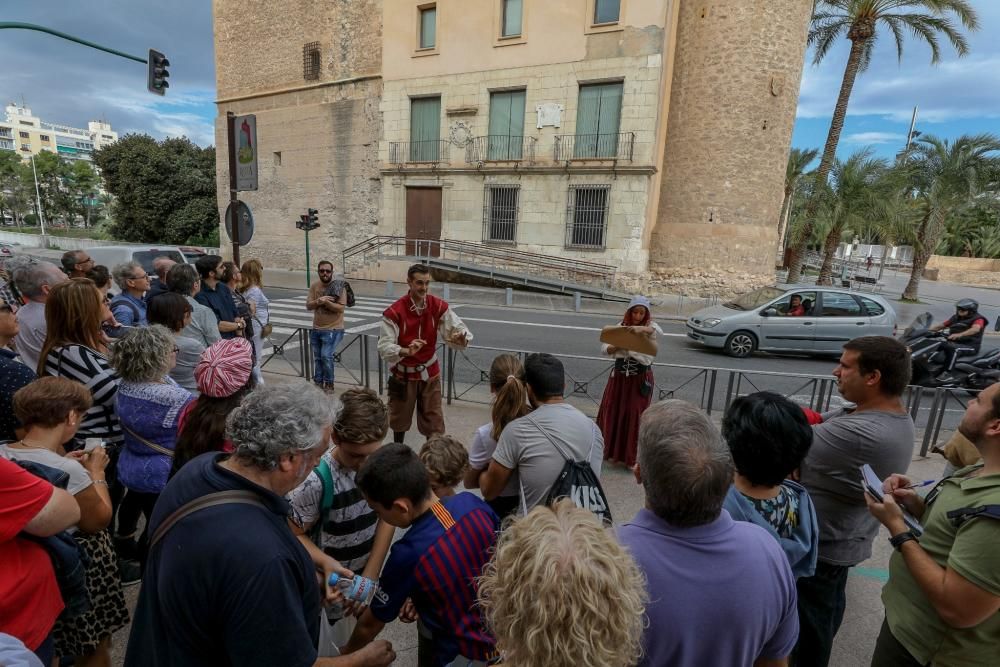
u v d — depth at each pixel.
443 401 6.27
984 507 1.41
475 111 19.25
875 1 16.27
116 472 2.89
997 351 7.56
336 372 7.62
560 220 18.42
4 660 1.28
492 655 1.72
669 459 1.29
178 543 1.24
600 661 0.97
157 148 36.19
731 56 16.41
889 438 2.00
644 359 4.34
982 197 23.09
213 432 1.97
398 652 2.53
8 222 74.94
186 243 37.19
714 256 17.52
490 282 19.45
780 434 1.61
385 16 20.39
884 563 3.38
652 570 1.28
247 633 1.20
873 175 20.12
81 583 1.88
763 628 1.28
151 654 1.31
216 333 4.20
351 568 2.19
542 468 2.31
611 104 17.48
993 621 1.53
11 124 116.44
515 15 18.45
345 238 23.23
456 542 1.72
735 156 16.94
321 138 23.19
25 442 1.96
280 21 23.61
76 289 2.79
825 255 21.16
